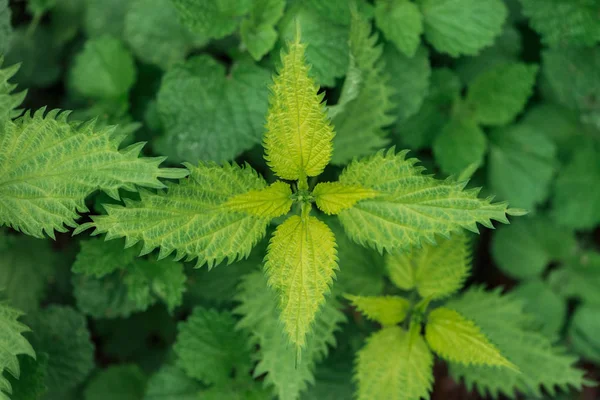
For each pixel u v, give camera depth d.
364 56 0.42
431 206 0.37
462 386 0.54
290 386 0.41
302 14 0.44
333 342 0.42
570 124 0.52
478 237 0.53
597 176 0.52
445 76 0.49
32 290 0.47
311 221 0.38
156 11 0.47
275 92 0.36
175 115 0.44
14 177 0.37
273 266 0.37
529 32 0.52
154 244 0.36
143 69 0.50
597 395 0.54
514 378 0.43
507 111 0.49
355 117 0.43
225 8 0.43
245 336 0.44
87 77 0.49
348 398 0.46
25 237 0.47
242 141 0.44
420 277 0.43
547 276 0.53
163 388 0.45
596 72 0.49
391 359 0.41
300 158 0.38
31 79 0.51
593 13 0.47
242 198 0.37
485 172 0.51
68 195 0.37
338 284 0.43
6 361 0.38
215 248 0.37
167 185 0.36
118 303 0.45
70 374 0.45
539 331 0.44
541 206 0.53
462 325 0.40
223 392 0.44
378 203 0.38
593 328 0.52
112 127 0.36
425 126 0.49
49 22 0.52
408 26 0.45
